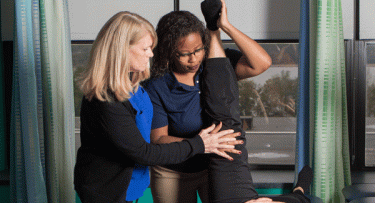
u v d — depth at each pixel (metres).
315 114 1.90
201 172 1.48
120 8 2.40
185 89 1.30
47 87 2.02
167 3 2.39
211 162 1.31
